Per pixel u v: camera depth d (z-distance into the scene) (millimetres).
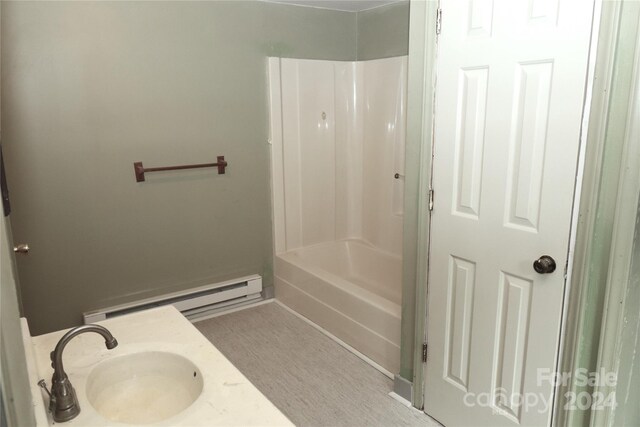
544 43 1541
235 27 3045
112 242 2838
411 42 1970
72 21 2510
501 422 1905
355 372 2605
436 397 2176
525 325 1756
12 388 705
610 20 1371
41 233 2609
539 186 1632
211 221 3186
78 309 2797
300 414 2256
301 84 3363
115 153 2754
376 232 3654
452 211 1942
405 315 2258
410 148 2061
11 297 860
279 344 2912
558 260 1608
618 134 1410
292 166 3445
